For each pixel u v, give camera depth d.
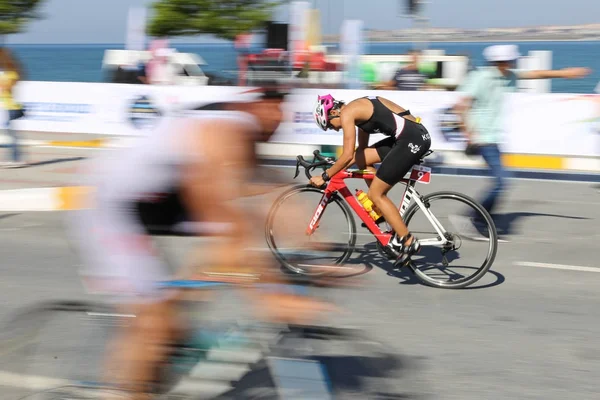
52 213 7.80
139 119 12.58
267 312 2.92
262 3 14.48
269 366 2.90
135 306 2.94
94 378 3.01
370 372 2.89
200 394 2.92
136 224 2.87
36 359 3.07
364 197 5.42
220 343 2.93
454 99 10.65
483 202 6.92
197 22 14.34
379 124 5.16
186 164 2.69
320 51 11.28
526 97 10.48
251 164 2.73
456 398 3.53
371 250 5.81
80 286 5.24
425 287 5.36
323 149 11.04
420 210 5.42
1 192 8.17
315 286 3.10
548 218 7.68
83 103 12.97
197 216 2.74
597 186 9.43
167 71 12.95
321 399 2.88
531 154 10.59
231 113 2.71
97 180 2.93
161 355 2.94
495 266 5.96
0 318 4.56
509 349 4.16
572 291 5.29
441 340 4.29
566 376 3.80
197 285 2.87
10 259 6.00
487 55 6.63
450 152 10.80
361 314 4.75
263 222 2.84
